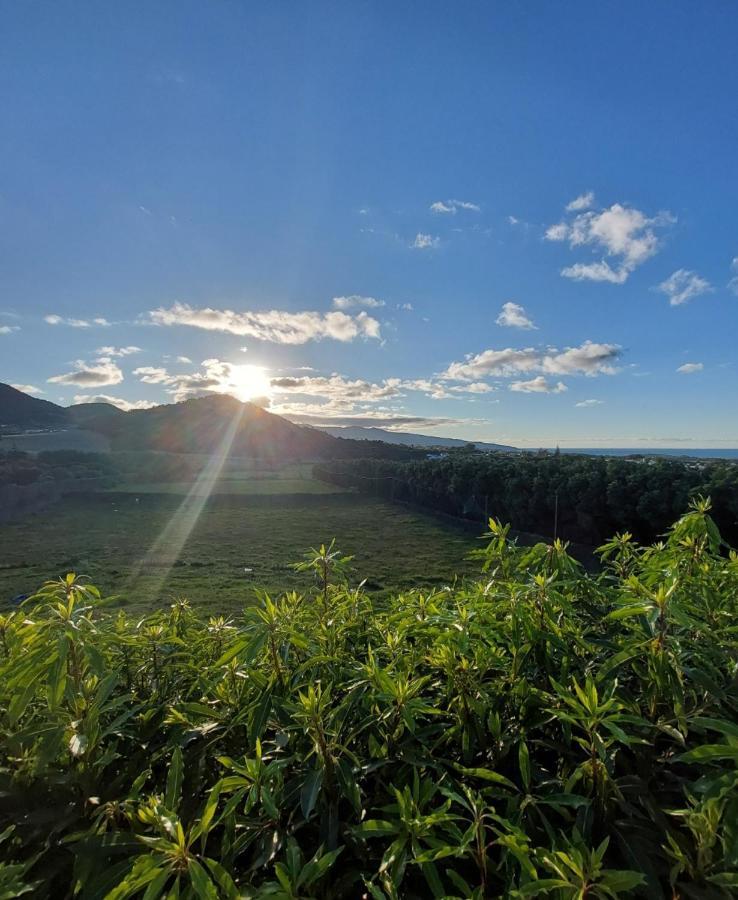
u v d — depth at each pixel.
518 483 13.84
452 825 0.81
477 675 1.14
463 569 11.26
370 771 0.94
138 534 16.66
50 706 0.96
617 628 1.31
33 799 0.99
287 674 1.13
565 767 1.00
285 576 10.77
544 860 0.73
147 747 1.11
